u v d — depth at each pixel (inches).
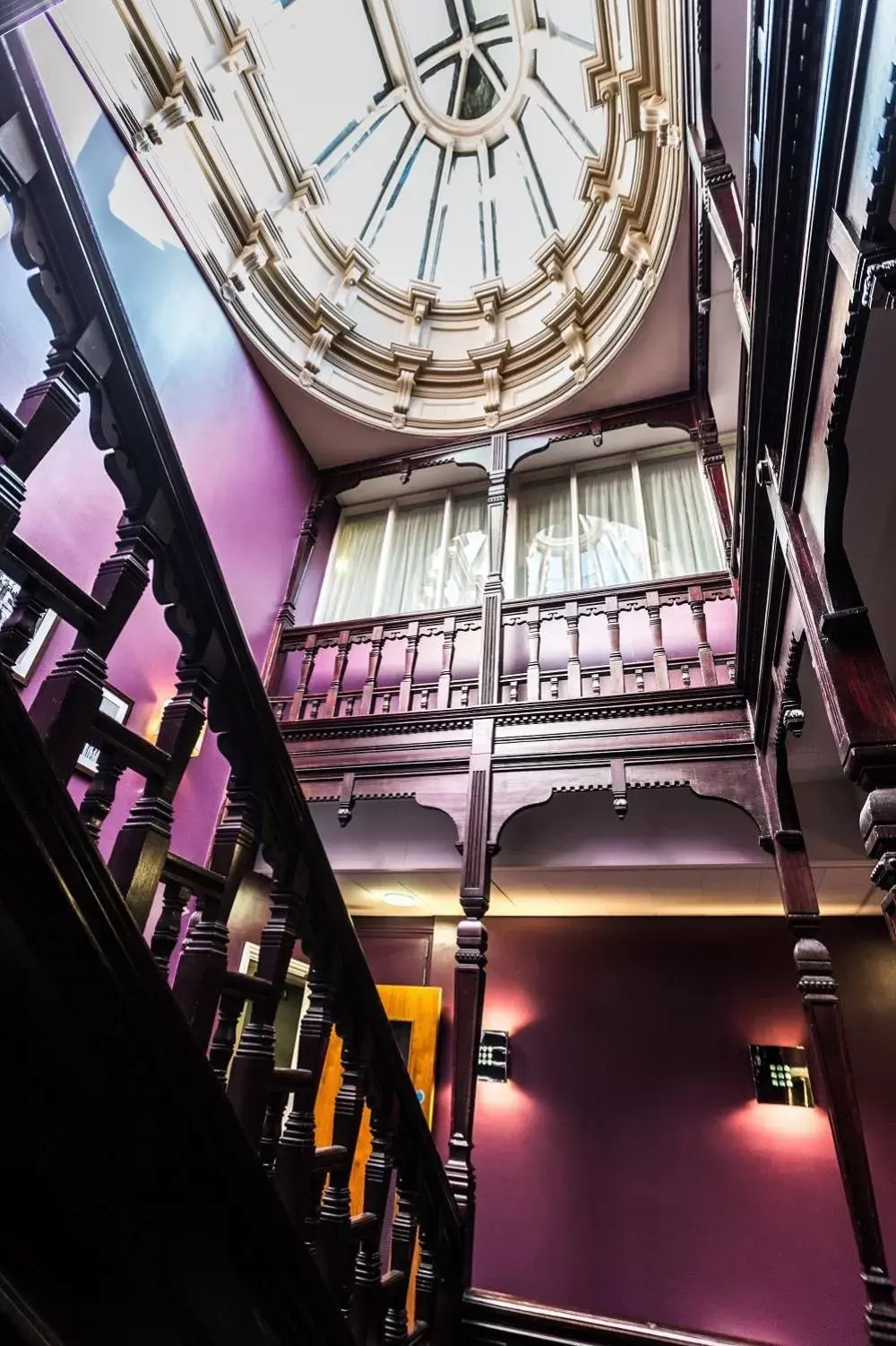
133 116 132.3
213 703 48.0
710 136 95.9
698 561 170.1
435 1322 73.8
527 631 169.6
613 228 159.5
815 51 46.3
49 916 31.4
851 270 44.8
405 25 174.4
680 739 123.3
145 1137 35.2
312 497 203.8
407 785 136.5
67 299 38.8
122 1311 34.8
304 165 173.3
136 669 125.3
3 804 30.0
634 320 161.3
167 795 43.5
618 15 138.7
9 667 34.1
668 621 161.5
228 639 48.3
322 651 187.2
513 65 181.6
